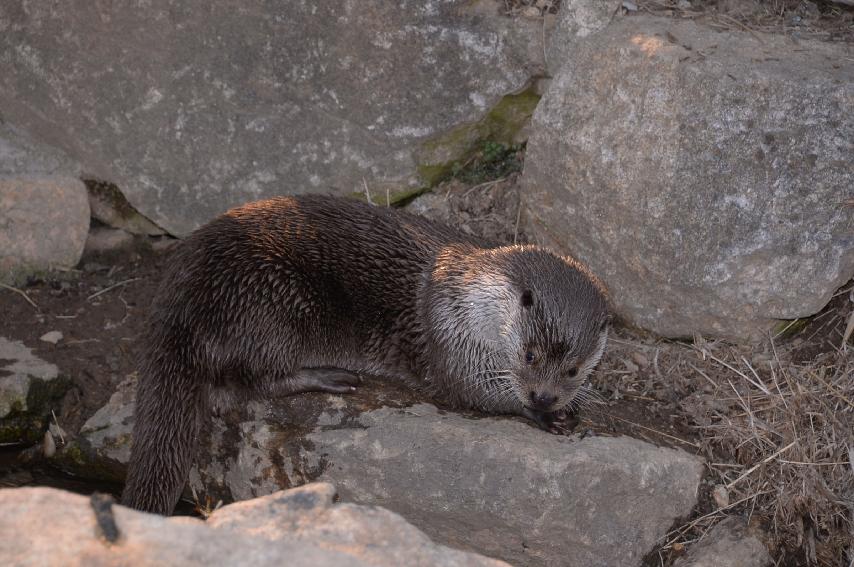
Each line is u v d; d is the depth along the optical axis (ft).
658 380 35.83
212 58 40.93
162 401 30.96
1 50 41.93
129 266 43.70
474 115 41.11
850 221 34.27
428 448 31.65
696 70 34.42
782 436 33.45
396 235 35.53
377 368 35.91
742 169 34.17
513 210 41.55
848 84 33.96
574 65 37.29
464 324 33.30
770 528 32.22
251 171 42.09
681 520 32.30
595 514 31.04
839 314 36.22
